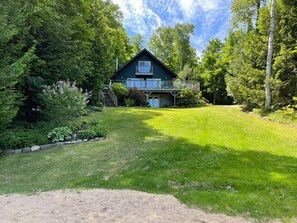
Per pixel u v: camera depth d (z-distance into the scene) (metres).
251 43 13.62
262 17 12.98
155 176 4.25
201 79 31.47
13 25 5.86
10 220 2.77
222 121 10.45
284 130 8.80
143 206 3.17
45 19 8.34
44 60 8.65
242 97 14.17
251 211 3.09
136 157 5.30
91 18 14.30
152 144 6.36
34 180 4.11
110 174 4.36
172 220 2.83
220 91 30.31
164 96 23.62
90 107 12.95
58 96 7.45
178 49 36.34
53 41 8.74
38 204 3.20
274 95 12.24
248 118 11.69
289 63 11.65
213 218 2.91
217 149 5.95
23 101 7.93
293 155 5.60
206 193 3.58
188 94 21.55
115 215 2.91
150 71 24.81
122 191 3.66
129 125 8.93
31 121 8.25
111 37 18.55
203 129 8.51
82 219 2.81
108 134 7.52
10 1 6.29
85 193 3.57
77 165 4.84
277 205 3.25
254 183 3.93
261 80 13.18
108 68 17.91
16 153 5.70
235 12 15.97
